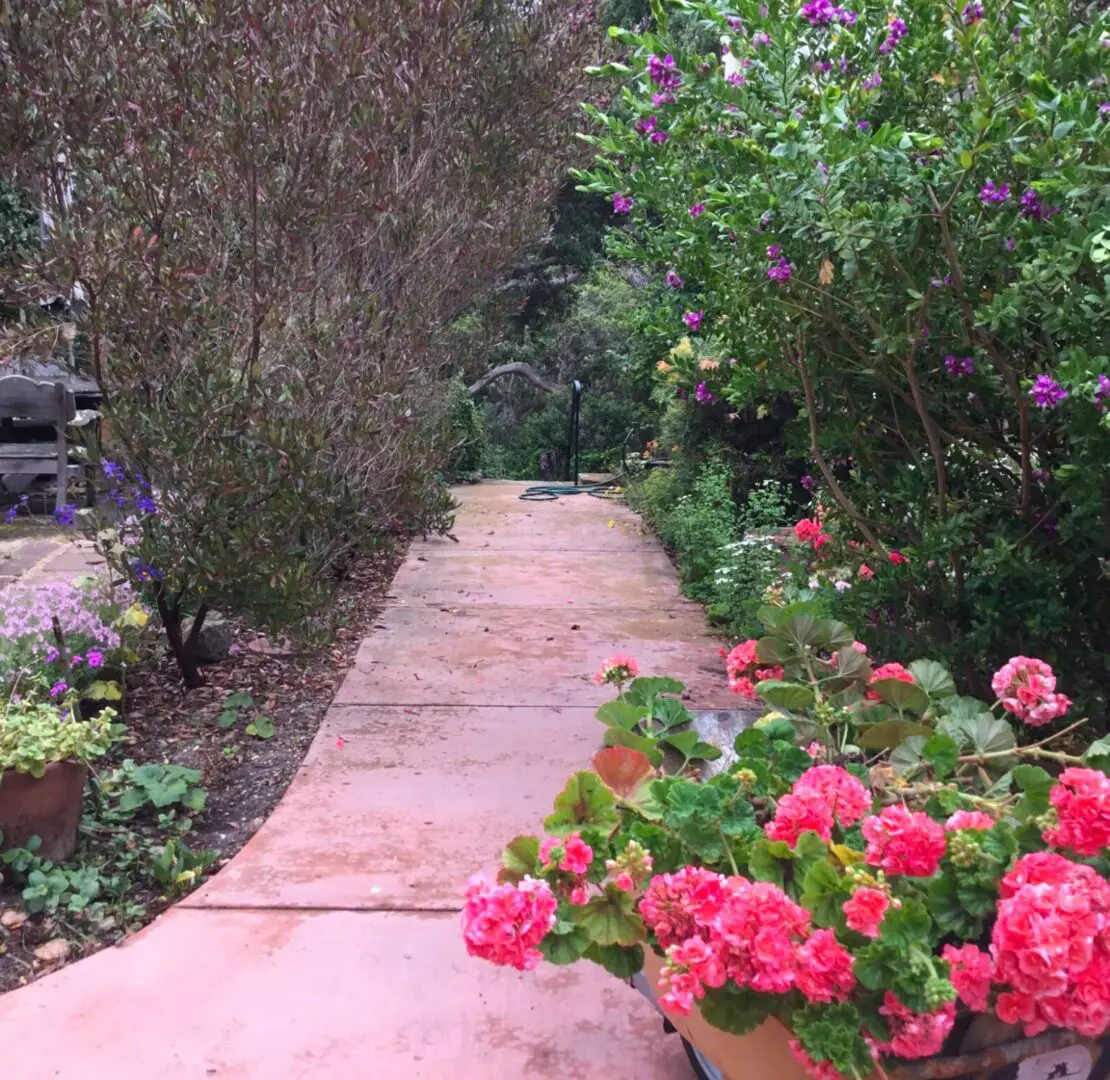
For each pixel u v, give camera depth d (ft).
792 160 8.52
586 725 13.80
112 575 15.56
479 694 15.03
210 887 9.63
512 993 8.12
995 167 8.77
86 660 13.29
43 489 30.71
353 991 8.13
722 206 10.09
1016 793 6.48
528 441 59.82
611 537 26.91
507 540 26.43
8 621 13.12
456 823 10.92
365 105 14.88
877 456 11.78
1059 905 4.68
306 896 9.46
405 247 19.97
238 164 13.29
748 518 22.89
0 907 9.18
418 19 15.71
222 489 12.62
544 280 55.47
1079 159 8.11
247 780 12.13
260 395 13.33
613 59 21.93
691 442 25.58
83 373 14.42
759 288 9.96
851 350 10.90
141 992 8.11
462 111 20.80
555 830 5.99
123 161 12.92
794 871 5.44
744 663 8.14
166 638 15.89
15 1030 7.66
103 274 12.02
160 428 12.71
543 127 22.00
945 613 10.85
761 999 5.10
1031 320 9.24
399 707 14.46
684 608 20.08
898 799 6.33
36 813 9.59
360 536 18.53
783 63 9.04
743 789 5.92
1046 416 9.70
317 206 14.46
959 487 11.30
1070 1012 4.72
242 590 13.43
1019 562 9.72
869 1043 4.88
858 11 9.97
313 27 14.01
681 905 5.16
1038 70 8.46
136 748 12.78
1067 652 10.12
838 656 7.83
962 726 6.83
